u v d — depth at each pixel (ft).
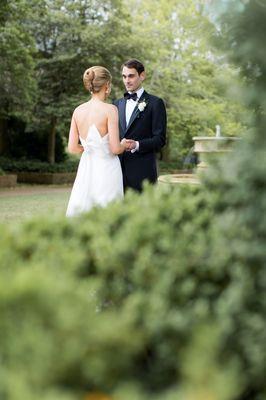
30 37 71.46
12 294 5.90
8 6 65.92
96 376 5.97
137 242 8.41
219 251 7.88
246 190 8.43
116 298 8.13
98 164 18.01
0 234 9.11
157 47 93.25
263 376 7.09
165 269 7.86
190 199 10.22
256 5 9.50
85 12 89.30
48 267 7.72
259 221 8.07
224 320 7.00
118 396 5.49
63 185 89.30
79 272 8.48
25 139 100.01
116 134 17.92
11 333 5.88
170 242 8.23
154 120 19.26
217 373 5.52
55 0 88.58
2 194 63.52
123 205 10.67
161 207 9.83
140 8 103.14
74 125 18.61
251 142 9.09
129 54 88.17
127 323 6.36
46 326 5.95
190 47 93.91
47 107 86.38
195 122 100.12
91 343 5.98
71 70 87.35
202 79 95.45
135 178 19.06
